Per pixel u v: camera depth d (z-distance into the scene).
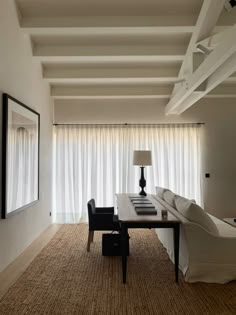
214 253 3.00
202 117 6.23
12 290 2.83
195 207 3.04
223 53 2.82
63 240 4.62
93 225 3.99
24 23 3.78
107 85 5.88
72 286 2.92
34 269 3.37
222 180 6.22
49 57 4.46
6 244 3.44
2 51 3.29
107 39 4.31
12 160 3.54
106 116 6.22
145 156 4.73
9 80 3.51
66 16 3.72
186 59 4.48
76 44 4.42
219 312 2.44
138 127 6.20
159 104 6.23
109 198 6.12
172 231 3.54
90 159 6.15
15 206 3.64
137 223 2.92
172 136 6.20
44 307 2.51
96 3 3.55
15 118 3.63
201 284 2.95
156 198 4.53
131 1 3.54
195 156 6.19
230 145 6.23
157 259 3.69
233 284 2.96
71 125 6.15
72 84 5.82
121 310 2.46
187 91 4.30
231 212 6.20
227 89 5.87
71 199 6.07
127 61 4.93
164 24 3.70
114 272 3.29
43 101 5.25
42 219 5.17
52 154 6.07
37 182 4.70
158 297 2.69
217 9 3.34
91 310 2.46
